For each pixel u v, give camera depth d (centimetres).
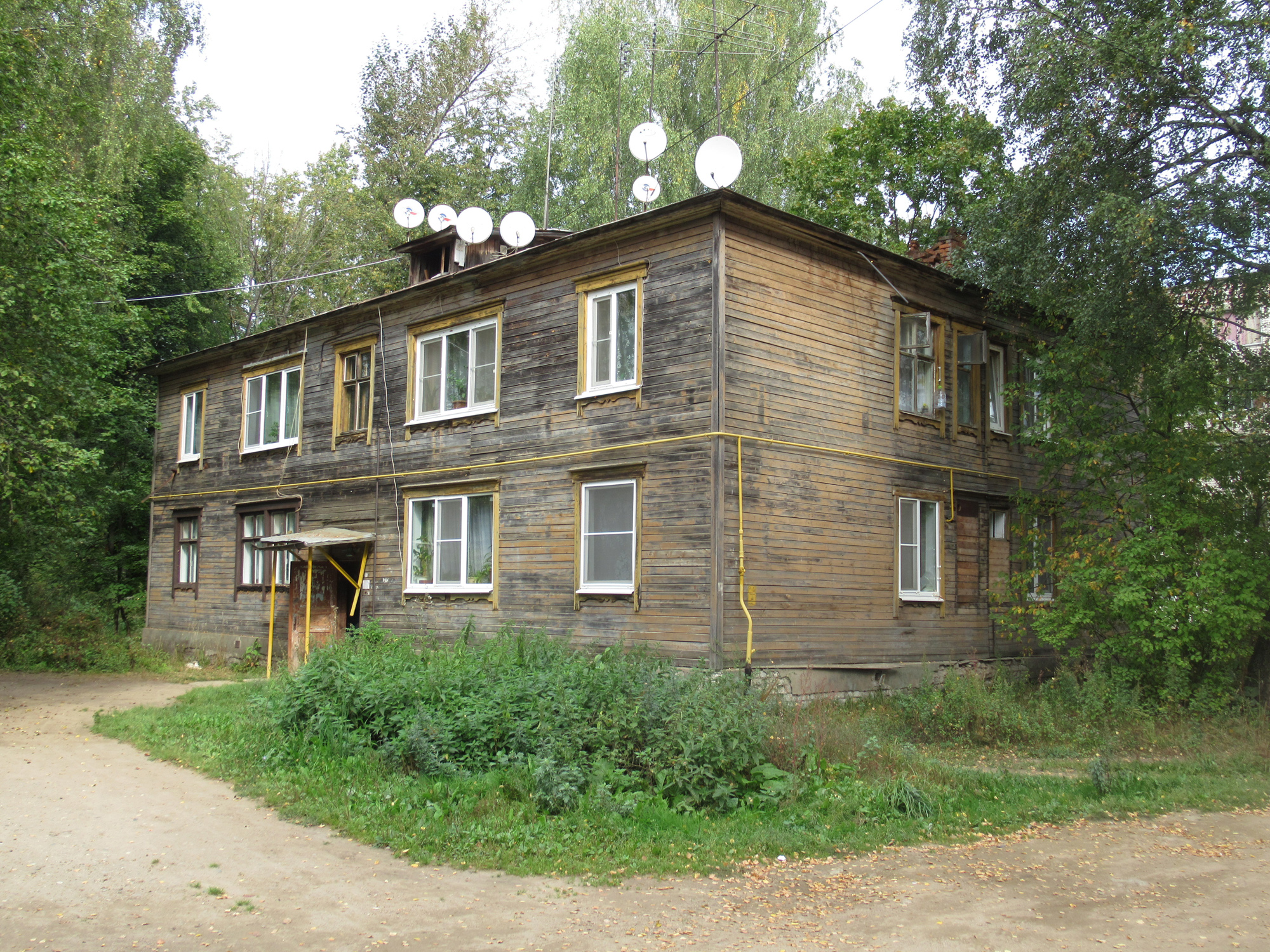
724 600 1359
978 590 1845
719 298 1398
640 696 1027
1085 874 771
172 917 660
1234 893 726
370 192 4047
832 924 655
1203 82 1473
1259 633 1577
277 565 2197
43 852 802
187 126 3509
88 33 2805
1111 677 1573
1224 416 1655
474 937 627
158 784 1037
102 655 2241
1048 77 1498
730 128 3300
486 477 1727
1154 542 1559
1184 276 1552
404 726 1042
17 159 1764
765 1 3359
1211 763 1225
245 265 3816
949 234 2180
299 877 744
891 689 1609
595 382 1577
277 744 1123
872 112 3073
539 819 866
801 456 1501
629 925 651
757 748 1004
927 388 1784
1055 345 1773
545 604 1597
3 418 1805
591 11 3431
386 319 1994
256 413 2353
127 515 3241
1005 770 1174
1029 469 2000
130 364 2962
